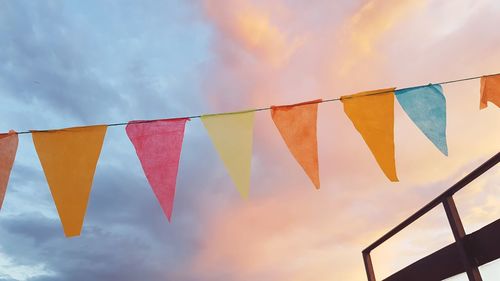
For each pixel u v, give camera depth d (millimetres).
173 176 1868
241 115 2076
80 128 1892
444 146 2074
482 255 3648
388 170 2041
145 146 1920
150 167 1874
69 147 1850
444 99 2189
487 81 2436
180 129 1988
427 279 4516
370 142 2086
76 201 1757
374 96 2166
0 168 1764
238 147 1994
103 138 1896
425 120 2135
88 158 1844
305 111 2111
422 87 2213
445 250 4191
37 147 1821
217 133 2018
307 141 2053
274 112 2111
